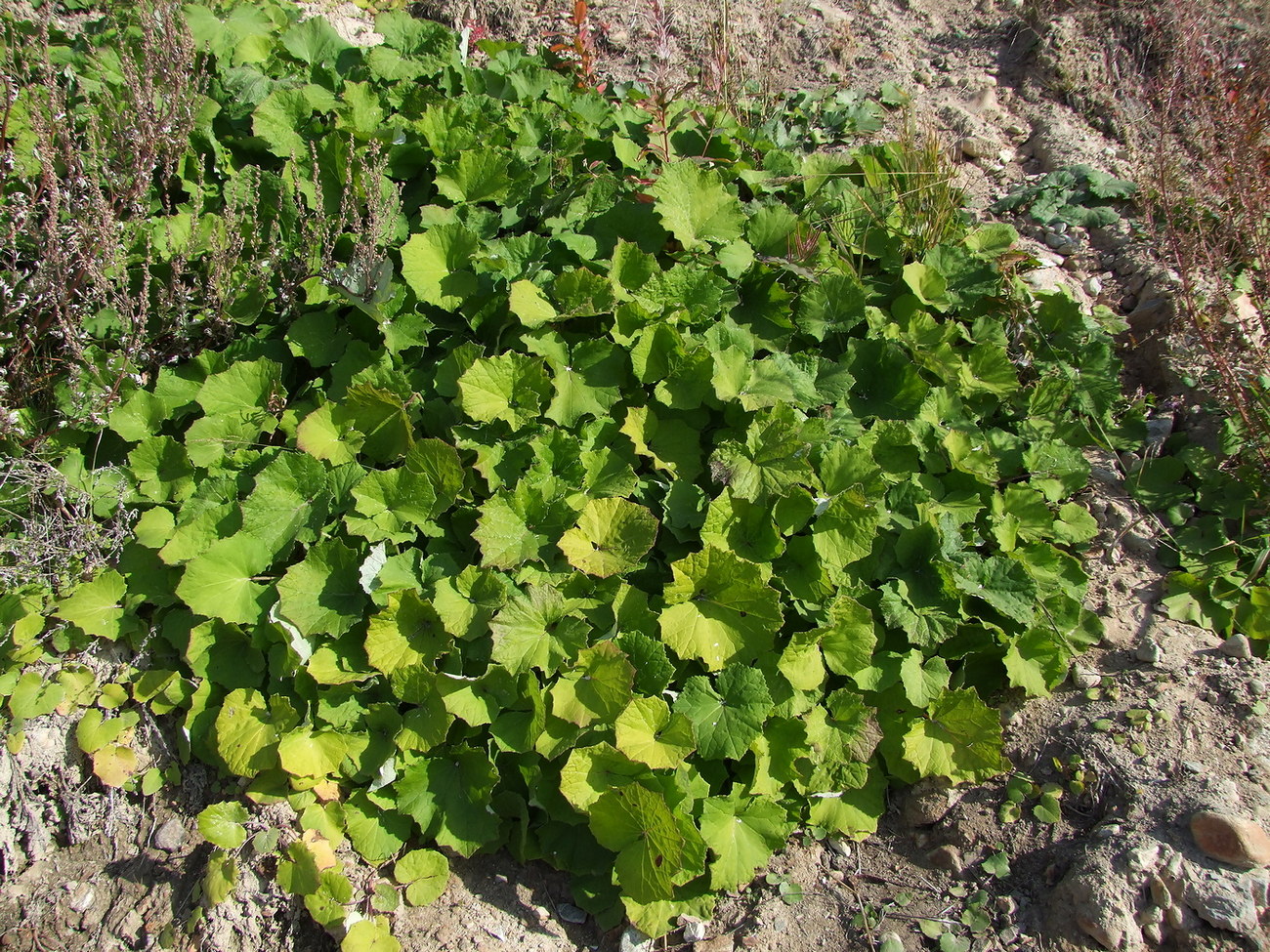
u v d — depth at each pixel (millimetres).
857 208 1599
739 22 2041
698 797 1137
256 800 1117
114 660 1221
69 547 1240
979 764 1179
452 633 1141
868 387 1432
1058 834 1153
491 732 1144
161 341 1394
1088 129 1884
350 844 1130
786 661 1179
